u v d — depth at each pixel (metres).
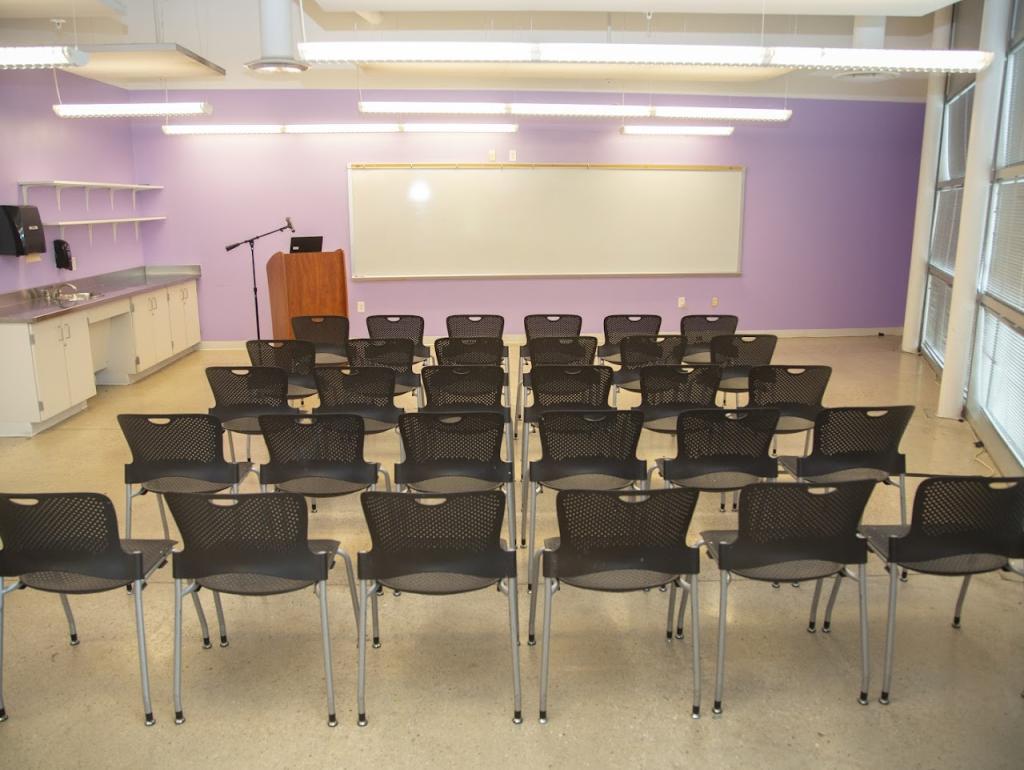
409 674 3.01
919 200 8.92
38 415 6.05
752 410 3.55
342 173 9.30
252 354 5.27
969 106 7.66
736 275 9.97
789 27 8.18
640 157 9.55
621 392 7.32
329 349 6.35
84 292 7.52
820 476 3.69
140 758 2.57
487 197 9.48
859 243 10.06
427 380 4.55
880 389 7.47
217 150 9.13
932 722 2.72
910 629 3.30
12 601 3.55
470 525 2.65
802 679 2.96
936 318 8.68
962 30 7.88
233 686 2.95
